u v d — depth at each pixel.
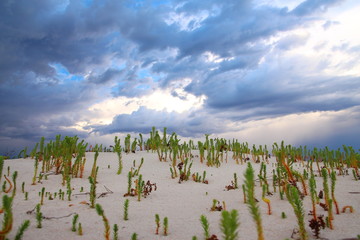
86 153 13.90
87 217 5.09
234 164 12.69
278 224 4.42
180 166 9.63
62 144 10.22
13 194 6.35
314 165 12.58
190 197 7.04
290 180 6.63
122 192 7.47
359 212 4.83
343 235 3.77
